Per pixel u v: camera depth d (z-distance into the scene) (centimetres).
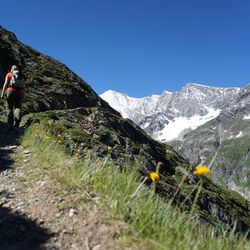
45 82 3847
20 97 2109
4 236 664
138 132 3378
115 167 978
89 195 797
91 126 2630
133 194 745
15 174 1061
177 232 647
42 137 1571
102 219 693
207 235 696
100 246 618
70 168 1007
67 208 758
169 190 1803
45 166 1098
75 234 664
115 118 3134
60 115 2561
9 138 1680
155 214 681
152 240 595
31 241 652
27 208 786
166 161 3406
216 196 3062
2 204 816
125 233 639
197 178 2392
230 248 670
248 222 3136
